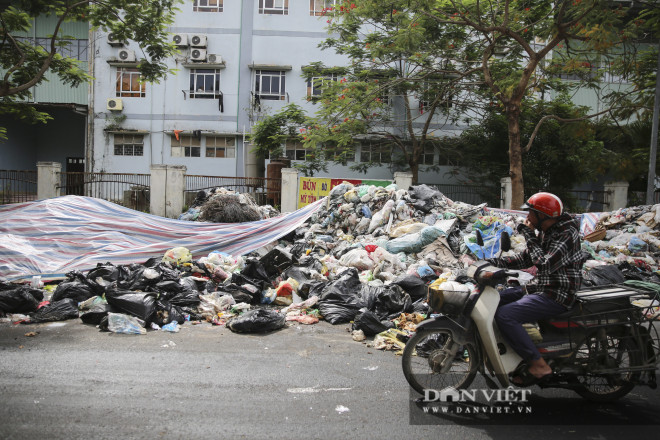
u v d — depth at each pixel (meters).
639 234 10.23
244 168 23.45
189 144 23.39
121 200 15.12
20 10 10.66
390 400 3.78
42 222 9.13
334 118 15.91
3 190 14.66
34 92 22.83
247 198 13.06
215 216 12.05
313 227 10.52
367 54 18.44
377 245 8.81
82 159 25.22
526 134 19.33
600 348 3.72
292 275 7.43
